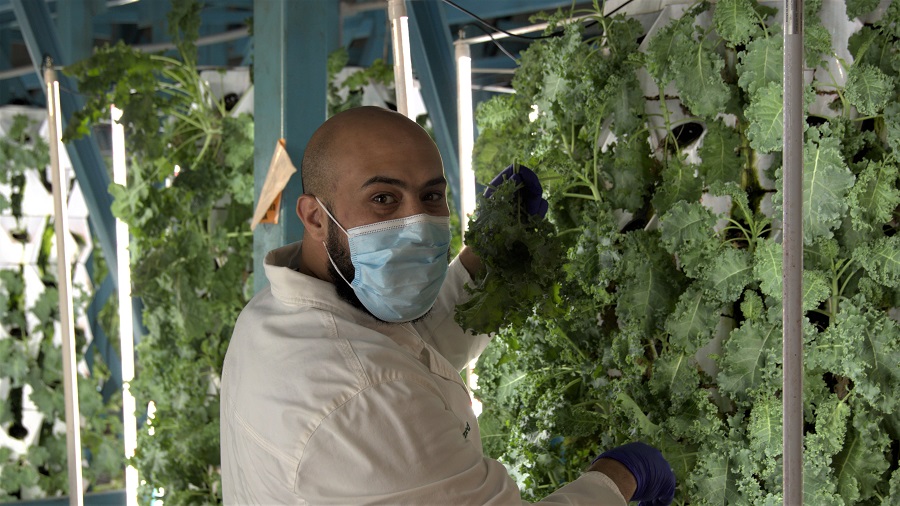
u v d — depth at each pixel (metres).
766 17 2.27
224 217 3.94
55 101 3.70
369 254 1.75
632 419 2.33
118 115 3.91
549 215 2.48
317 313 1.78
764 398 2.26
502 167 2.65
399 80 2.46
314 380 1.65
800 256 1.60
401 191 1.76
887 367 2.22
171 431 3.91
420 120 4.58
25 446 5.22
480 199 2.02
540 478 2.53
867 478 2.26
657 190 2.33
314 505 1.62
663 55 2.32
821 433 2.26
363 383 1.63
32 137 5.14
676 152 2.38
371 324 1.85
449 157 4.50
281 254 2.00
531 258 1.96
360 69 4.22
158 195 3.87
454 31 5.52
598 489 1.74
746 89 2.25
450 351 2.20
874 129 2.28
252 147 3.90
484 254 1.94
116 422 5.21
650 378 2.44
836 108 2.28
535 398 2.53
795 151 1.59
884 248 2.23
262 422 1.70
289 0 3.10
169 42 4.59
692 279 2.38
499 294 1.92
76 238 5.35
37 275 5.24
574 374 2.52
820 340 2.28
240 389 1.79
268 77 3.16
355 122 1.77
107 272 5.41
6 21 5.53
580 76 2.43
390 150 1.74
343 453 1.60
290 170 3.05
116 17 5.29
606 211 2.39
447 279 2.22
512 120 2.67
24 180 5.18
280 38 3.11
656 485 1.86
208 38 4.80
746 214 2.29
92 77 3.87
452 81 4.42
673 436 2.36
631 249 2.35
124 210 3.86
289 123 3.11
